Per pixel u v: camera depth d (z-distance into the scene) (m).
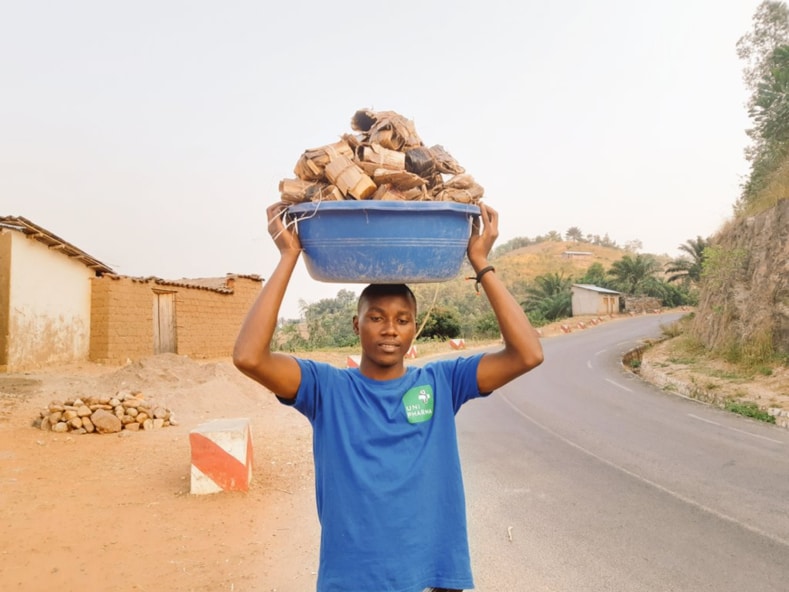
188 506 5.68
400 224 2.03
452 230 2.12
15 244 15.37
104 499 5.83
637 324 47.12
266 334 2.00
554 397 14.43
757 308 17.73
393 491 1.98
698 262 55.31
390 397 2.07
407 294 2.17
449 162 2.45
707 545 5.00
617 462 7.92
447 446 2.12
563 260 123.00
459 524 2.09
